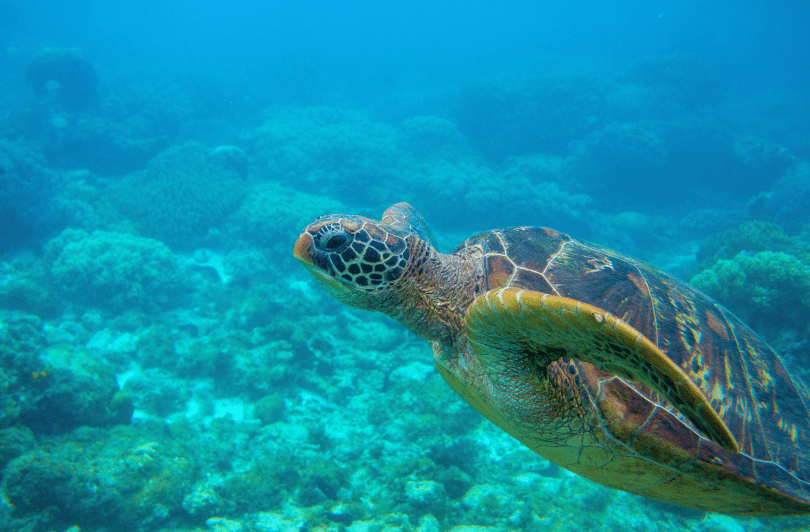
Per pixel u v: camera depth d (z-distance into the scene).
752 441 2.24
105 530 5.21
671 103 29.91
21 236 12.36
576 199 20.66
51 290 10.48
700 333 2.56
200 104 29.56
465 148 27.06
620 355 1.44
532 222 18.81
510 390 2.29
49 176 13.62
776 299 8.28
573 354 1.73
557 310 1.41
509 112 27.27
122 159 19.98
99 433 6.32
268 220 14.30
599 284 2.58
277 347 9.05
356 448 7.21
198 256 13.45
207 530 5.44
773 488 2.09
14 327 6.82
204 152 18.22
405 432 7.32
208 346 9.17
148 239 12.28
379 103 39.66
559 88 28.00
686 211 21.42
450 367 3.05
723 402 2.31
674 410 2.24
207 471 6.37
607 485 2.85
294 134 24.28
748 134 27.64
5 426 5.63
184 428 7.35
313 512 5.70
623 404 2.22
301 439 7.37
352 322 11.17
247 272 12.29
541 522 5.88
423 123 27.44
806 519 5.79
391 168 21.97
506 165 25.95
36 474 5.05
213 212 14.92
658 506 6.12
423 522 5.60
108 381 7.11
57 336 9.27
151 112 25.27
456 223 18.75
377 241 2.64
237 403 8.23
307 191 19.52
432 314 2.91
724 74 41.62
